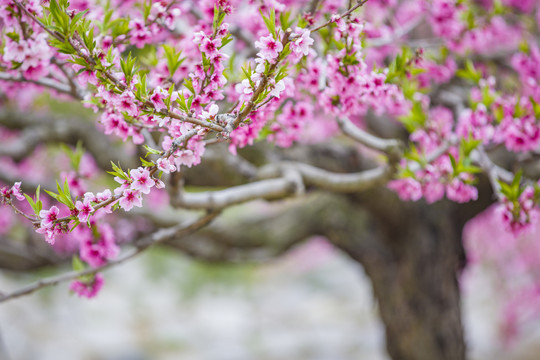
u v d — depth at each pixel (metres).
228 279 14.49
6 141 5.51
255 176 4.05
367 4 3.83
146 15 2.45
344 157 4.71
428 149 3.30
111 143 4.82
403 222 5.23
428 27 5.04
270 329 13.72
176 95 1.93
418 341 5.18
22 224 5.55
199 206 3.04
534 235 9.91
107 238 3.09
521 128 3.00
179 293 14.32
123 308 13.58
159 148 2.57
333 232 5.65
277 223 5.82
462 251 5.54
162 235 3.16
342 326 13.38
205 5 2.48
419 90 3.23
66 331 12.03
